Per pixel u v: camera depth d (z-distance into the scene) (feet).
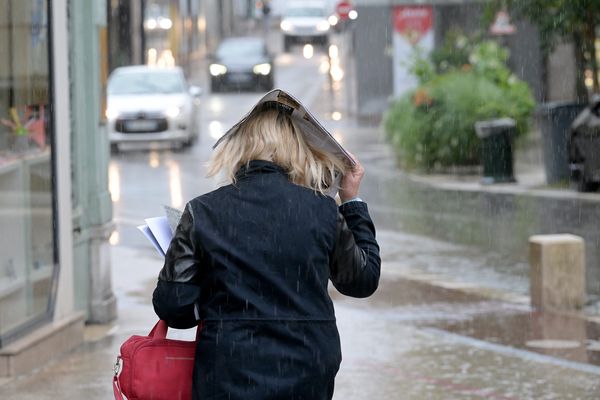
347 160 21.29
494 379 40.68
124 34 222.28
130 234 82.07
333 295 58.39
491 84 124.16
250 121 21.25
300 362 19.62
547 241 55.01
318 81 249.55
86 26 49.57
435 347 45.83
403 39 163.63
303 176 20.83
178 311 20.16
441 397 38.22
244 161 20.89
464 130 120.37
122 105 140.26
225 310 19.86
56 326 44.16
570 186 102.53
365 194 104.06
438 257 71.46
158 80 146.82
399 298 57.72
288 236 20.06
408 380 40.45
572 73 162.71
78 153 49.37
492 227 83.30
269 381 19.43
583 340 47.57
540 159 126.00
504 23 128.88
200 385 19.72
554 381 40.42
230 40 243.40
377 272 20.90
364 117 181.27
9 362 40.55
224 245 19.97
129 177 115.96
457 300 57.21
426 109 122.01
